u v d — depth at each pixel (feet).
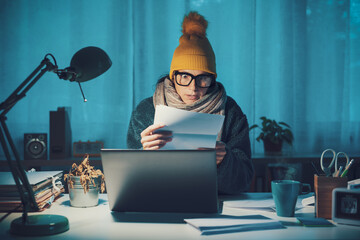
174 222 2.95
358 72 9.16
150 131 3.40
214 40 8.76
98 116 8.67
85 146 8.00
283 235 2.63
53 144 7.72
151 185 3.03
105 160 3.02
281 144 8.19
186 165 2.92
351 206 2.89
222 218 2.94
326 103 9.00
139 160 2.96
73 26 8.62
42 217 2.84
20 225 2.67
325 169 3.18
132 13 8.70
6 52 8.55
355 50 9.15
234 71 8.84
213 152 2.85
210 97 5.08
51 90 8.61
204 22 4.99
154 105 5.44
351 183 3.15
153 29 8.64
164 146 3.44
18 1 8.57
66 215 3.20
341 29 8.95
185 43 4.82
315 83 9.01
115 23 8.66
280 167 7.75
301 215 3.22
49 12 8.63
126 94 8.72
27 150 7.68
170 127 3.37
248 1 8.73
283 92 8.91
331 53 8.99
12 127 8.50
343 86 8.96
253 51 8.77
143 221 2.99
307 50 8.97
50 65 2.99
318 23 8.96
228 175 4.09
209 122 3.34
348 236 2.62
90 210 3.37
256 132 8.87
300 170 7.93
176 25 8.73
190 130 3.37
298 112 8.95
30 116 8.57
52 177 3.72
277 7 8.96
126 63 8.70
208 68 4.75
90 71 3.27
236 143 4.93
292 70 8.89
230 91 8.83
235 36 8.80
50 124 7.70
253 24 8.76
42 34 8.63
